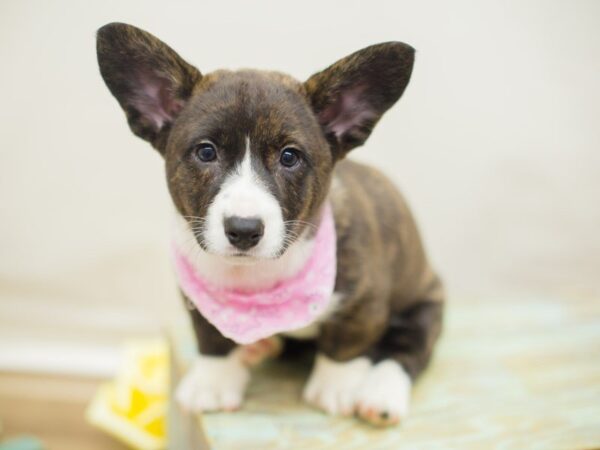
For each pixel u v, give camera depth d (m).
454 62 0.71
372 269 0.42
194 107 0.36
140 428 0.60
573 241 0.76
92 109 0.70
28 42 0.67
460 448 0.39
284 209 0.36
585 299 0.61
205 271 0.39
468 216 0.75
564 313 0.58
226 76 0.37
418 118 0.72
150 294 0.75
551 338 0.53
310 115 0.38
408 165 0.73
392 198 0.46
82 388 0.72
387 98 0.38
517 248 0.76
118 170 0.71
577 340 0.53
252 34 0.68
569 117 0.73
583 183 0.74
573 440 0.40
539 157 0.74
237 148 0.35
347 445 0.39
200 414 0.42
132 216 0.73
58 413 0.71
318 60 0.69
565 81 0.72
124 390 0.62
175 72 0.37
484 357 0.50
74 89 0.69
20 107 0.69
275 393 0.44
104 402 0.63
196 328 0.43
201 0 0.67
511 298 0.65
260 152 0.36
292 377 0.46
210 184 0.35
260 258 0.35
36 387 0.71
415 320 0.48
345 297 0.41
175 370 0.50
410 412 0.42
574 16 0.70
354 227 0.41
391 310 0.47
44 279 0.73
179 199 0.37
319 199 0.38
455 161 0.74
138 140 0.71
